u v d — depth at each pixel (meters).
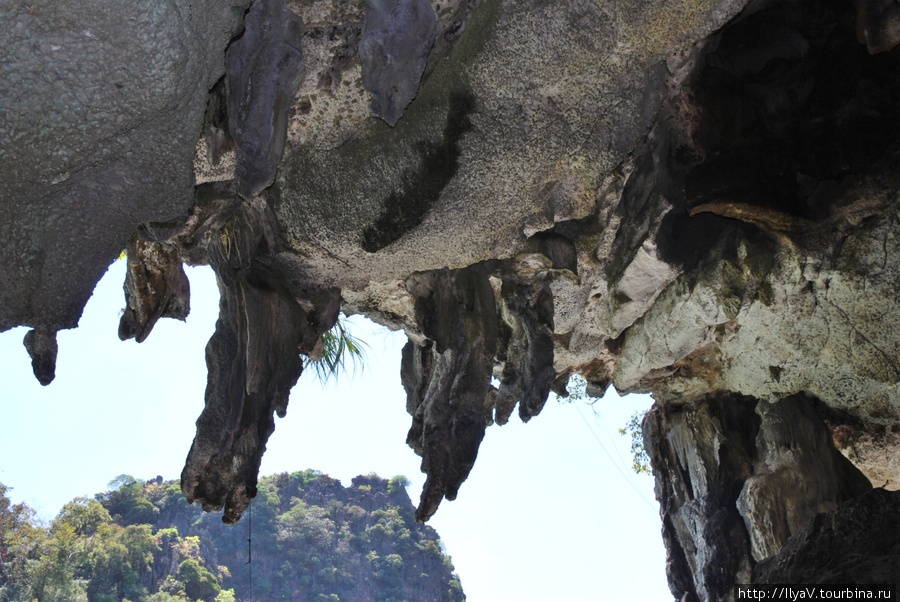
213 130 6.00
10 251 4.27
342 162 6.35
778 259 8.94
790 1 7.68
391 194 6.32
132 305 7.78
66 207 4.38
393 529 91.19
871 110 8.03
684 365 11.81
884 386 9.77
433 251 6.90
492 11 5.50
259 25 5.29
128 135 4.27
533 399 8.28
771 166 8.16
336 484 97.25
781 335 9.96
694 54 7.48
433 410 8.07
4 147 3.91
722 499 12.07
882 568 7.72
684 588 12.67
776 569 8.49
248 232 7.12
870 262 8.57
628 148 6.50
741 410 12.41
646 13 5.52
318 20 5.49
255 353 7.17
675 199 8.15
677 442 12.93
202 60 4.25
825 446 11.34
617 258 8.72
